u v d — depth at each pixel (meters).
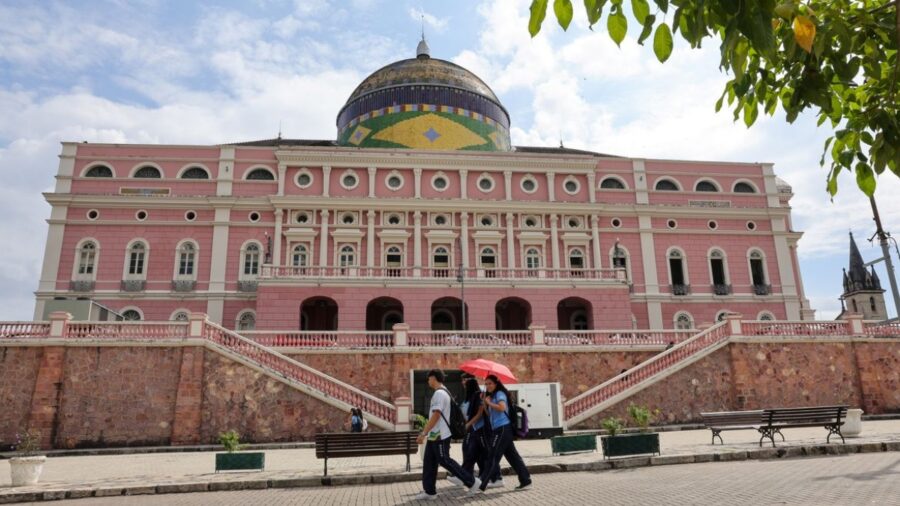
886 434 17.80
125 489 12.23
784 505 8.42
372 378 26.55
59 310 27.47
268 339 27.02
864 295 60.00
